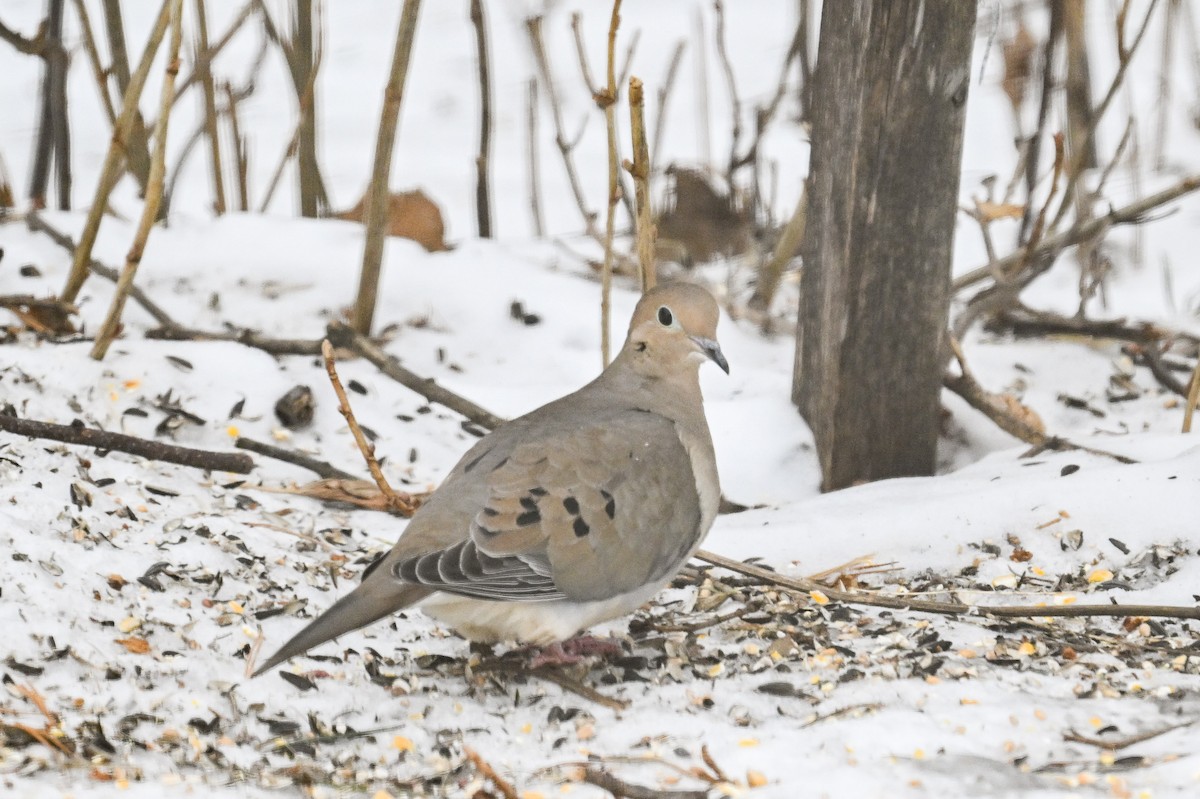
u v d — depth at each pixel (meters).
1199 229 17.69
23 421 9.68
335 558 9.41
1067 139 15.70
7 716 6.90
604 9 26.69
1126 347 13.63
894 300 10.90
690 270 15.70
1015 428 11.52
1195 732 7.03
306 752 7.05
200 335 12.22
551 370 12.86
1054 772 6.69
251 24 24.39
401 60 11.73
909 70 10.36
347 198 18.77
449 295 13.66
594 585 7.66
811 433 11.40
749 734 7.20
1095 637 8.51
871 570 9.56
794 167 19.39
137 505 9.38
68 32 23.19
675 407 8.62
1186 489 9.87
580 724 7.41
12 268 13.06
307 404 11.52
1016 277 12.93
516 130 21.83
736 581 9.38
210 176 19.97
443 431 11.84
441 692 7.82
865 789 6.45
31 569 8.05
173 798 6.39
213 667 7.68
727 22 25.84
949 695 7.59
